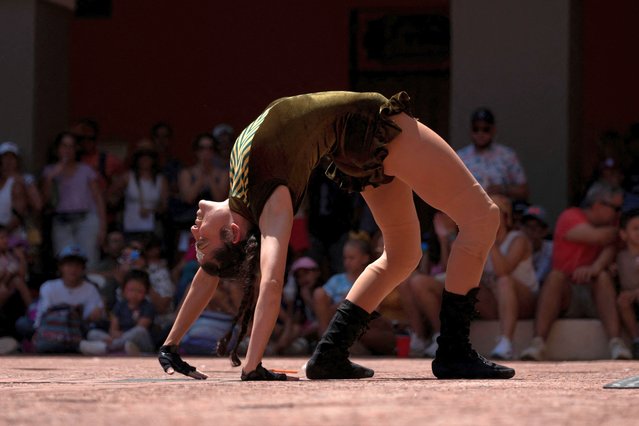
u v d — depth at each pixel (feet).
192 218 59.52
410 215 24.67
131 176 60.29
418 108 85.20
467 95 61.31
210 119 87.76
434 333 50.11
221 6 87.76
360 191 24.26
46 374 28.04
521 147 60.54
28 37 68.18
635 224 48.52
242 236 22.71
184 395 17.25
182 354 51.37
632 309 48.62
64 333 53.36
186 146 87.97
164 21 88.33
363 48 86.02
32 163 67.97
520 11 60.64
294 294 54.24
